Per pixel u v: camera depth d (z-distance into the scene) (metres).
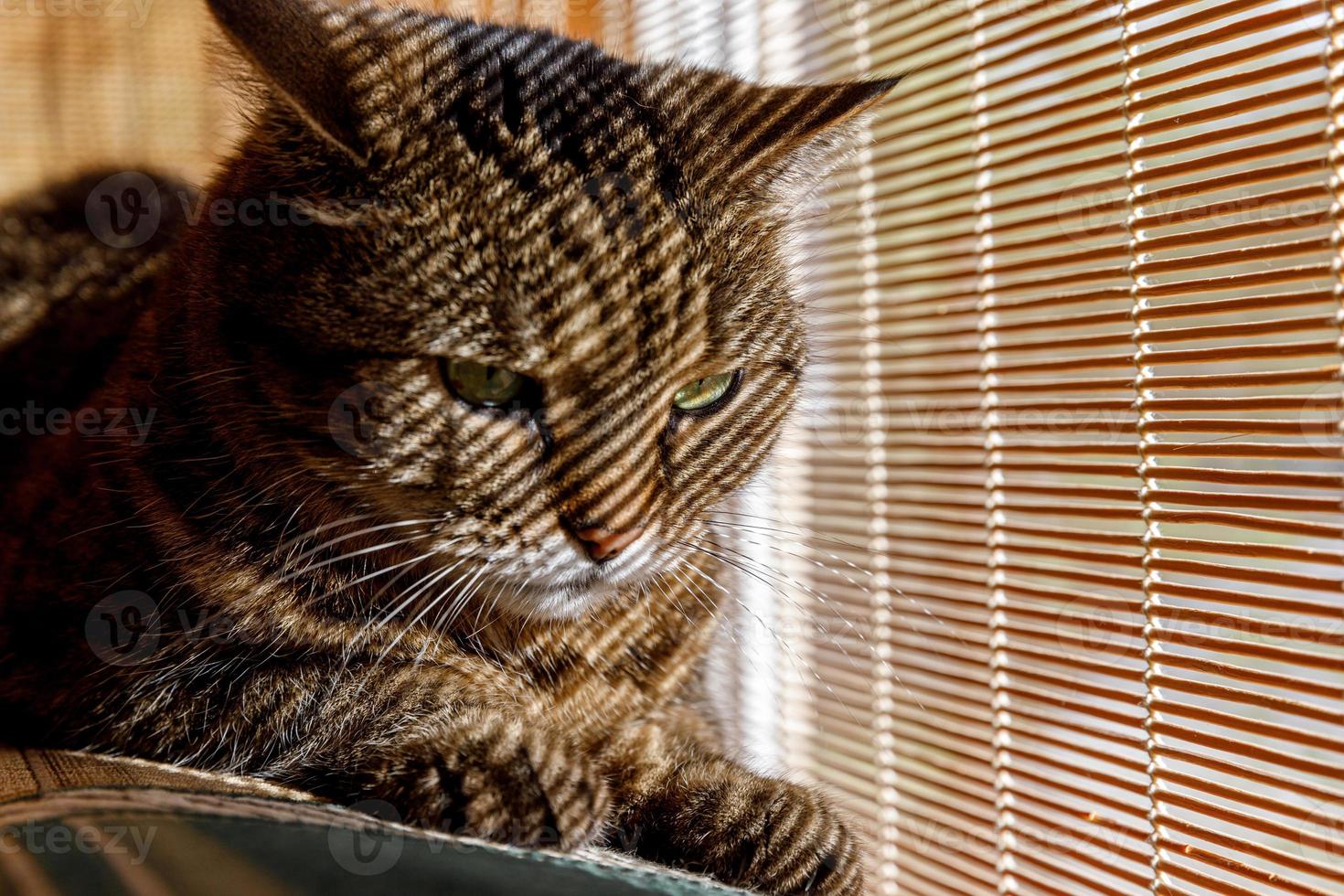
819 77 0.46
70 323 0.45
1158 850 0.38
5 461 0.43
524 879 0.30
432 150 0.35
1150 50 0.38
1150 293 0.38
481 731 0.35
